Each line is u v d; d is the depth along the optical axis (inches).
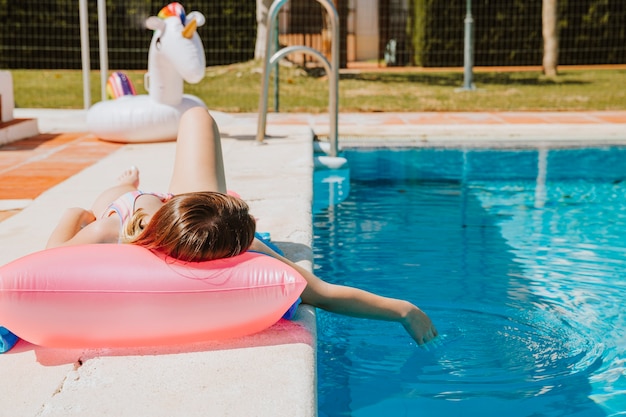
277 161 199.3
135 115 244.5
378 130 284.5
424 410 85.1
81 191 164.1
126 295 76.6
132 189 110.5
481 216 179.2
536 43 636.1
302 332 83.0
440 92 450.6
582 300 121.9
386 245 154.0
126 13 600.1
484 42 640.4
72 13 599.2
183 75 237.8
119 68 603.2
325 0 223.1
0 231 128.6
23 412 66.1
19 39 596.1
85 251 80.1
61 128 293.1
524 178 226.4
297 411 65.0
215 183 105.0
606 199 197.8
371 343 103.9
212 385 70.3
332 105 230.4
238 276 78.5
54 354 78.9
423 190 209.8
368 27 762.8
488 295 124.0
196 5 602.9
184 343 80.0
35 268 77.3
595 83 491.5
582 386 90.9
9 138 252.4
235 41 608.7
